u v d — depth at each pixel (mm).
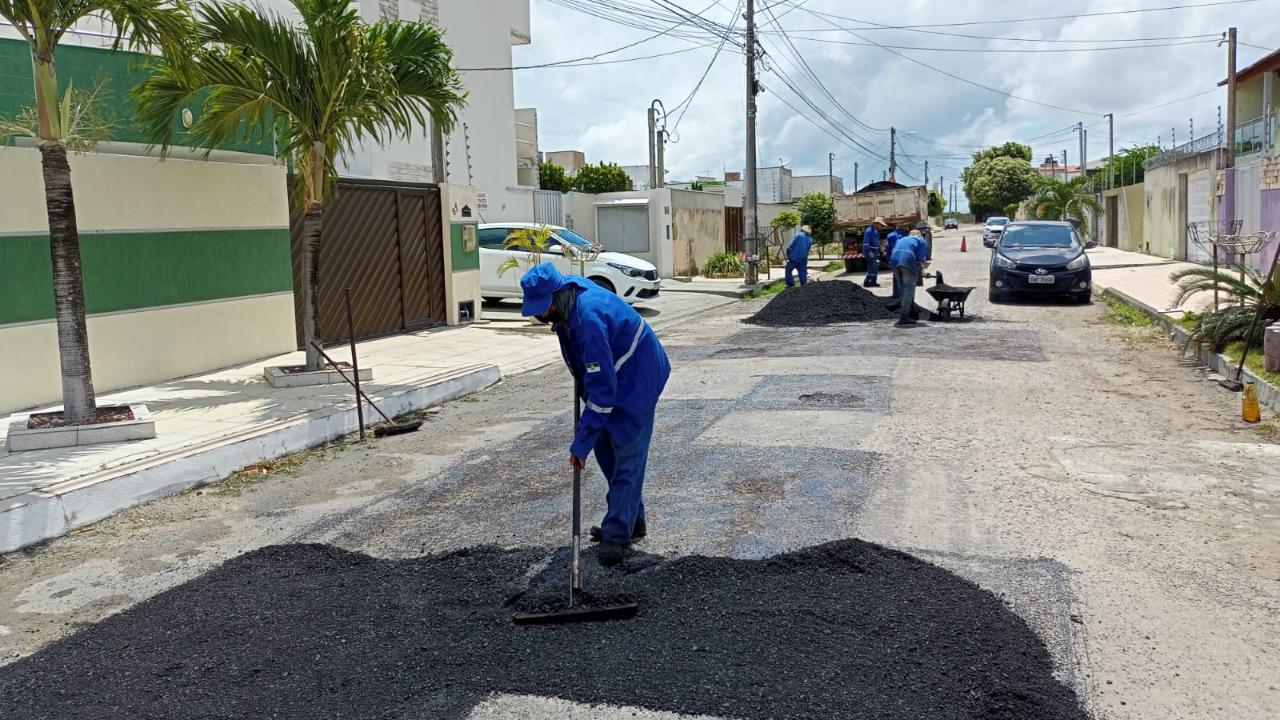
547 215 25391
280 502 6020
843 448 6539
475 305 15398
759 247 29406
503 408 8797
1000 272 16656
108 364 9070
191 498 6176
